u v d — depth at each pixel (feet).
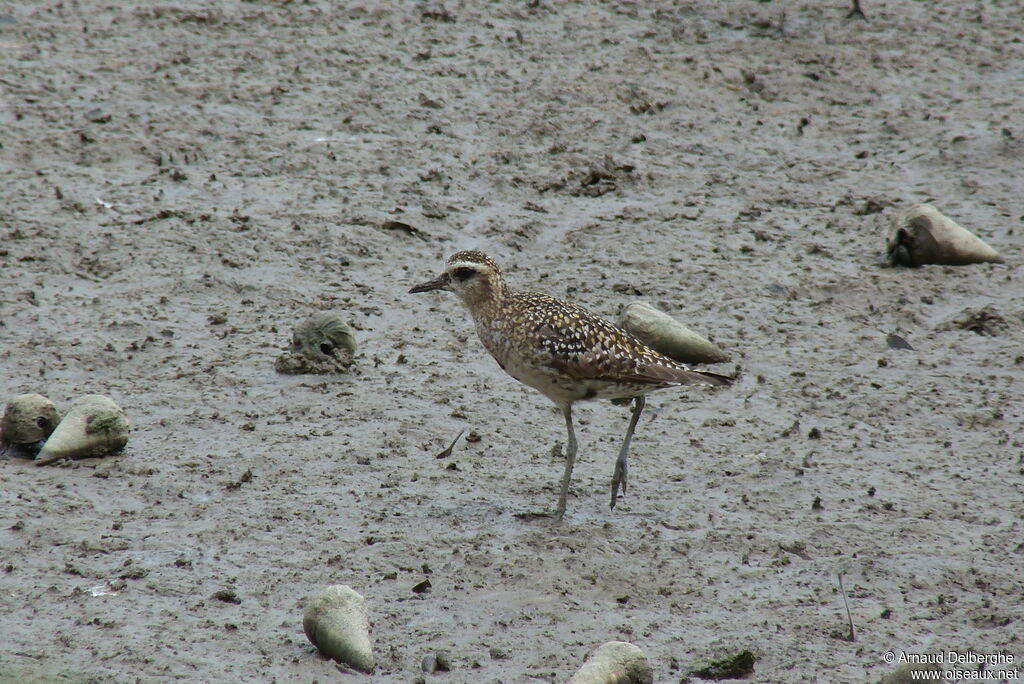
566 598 31.24
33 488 35.14
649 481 37.22
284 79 66.64
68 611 29.76
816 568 32.89
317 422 39.93
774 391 43.24
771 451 39.17
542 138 63.00
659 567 32.71
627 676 27.32
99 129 60.18
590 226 56.08
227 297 48.70
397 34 72.54
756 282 51.42
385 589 31.22
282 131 61.82
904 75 71.82
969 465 38.52
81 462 36.65
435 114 64.34
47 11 72.13
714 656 28.45
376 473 37.01
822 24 77.61
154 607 30.09
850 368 45.03
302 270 50.98
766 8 79.15
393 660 28.43
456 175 59.26
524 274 51.75
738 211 57.98
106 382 41.88
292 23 73.05
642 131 64.34
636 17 76.95
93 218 53.36
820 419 41.39
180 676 27.48
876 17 79.05
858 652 29.27
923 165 62.85
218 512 34.45
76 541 32.68
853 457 38.86
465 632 29.68
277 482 36.19
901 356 45.96
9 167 56.80
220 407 40.60
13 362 42.78
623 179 60.18
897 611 31.12
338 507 34.99
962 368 45.09
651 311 45.73
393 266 52.01
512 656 28.81
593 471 37.81
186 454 37.52
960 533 34.68
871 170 62.34
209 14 73.20
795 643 29.58
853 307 49.85
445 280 36.94
